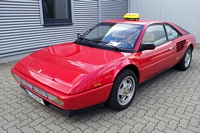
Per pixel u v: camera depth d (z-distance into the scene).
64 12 6.75
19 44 5.73
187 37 4.73
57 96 2.27
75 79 2.35
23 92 3.57
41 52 3.25
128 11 9.96
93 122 2.69
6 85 3.88
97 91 2.47
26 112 2.90
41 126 2.57
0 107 3.02
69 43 3.74
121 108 2.96
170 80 4.30
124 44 3.24
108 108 3.07
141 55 3.13
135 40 3.25
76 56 2.93
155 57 3.47
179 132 2.49
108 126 2.60
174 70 5.02
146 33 3.45
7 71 4.77
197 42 8.80
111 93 2.72
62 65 2.66
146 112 2.95
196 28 8.59
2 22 5.18
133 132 2.48
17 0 5.35
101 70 2.52
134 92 3.16
